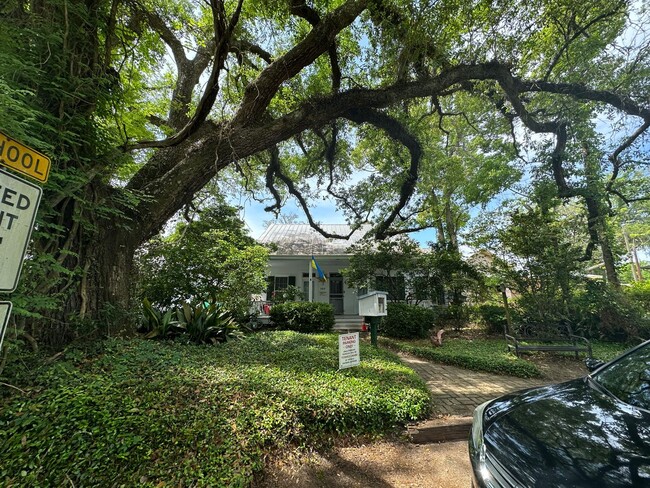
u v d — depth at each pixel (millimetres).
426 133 10742
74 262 4020
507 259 8609
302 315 9688
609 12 6918
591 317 9008
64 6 3467
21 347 3217
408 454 2930
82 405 2459
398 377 4180
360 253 11781
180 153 6156
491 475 1663
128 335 4777
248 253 8562
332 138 10469
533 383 5113
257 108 6277
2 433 2141
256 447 2502
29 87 3123
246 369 3904
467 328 11133
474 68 7309
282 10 6348
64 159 3365
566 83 8281
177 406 2725
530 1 5812
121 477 1990
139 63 5707
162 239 8672
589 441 1605
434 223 15953
